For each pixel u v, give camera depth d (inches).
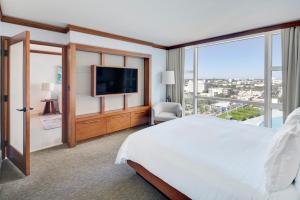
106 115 155.4
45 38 130.6
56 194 78.2
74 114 135.3
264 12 108.7
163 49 208.8
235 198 47.8
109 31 149.0
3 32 113.3
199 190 56.5
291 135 46.2
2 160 113.0
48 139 152.5
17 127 104.3
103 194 78.5
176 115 178.5
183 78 197.8
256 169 54.2
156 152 73.6
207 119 117.7
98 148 132.0
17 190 80.9
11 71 110.3
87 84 149.9
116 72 166.2
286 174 45.1
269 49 137.8
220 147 70.5
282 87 127.7
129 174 95.5
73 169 100.4
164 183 72.6
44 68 256.8
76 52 141.1
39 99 255.6
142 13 111.3
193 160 61.7
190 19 121.0
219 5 99.3
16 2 95.8
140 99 197.2
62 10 106.5
